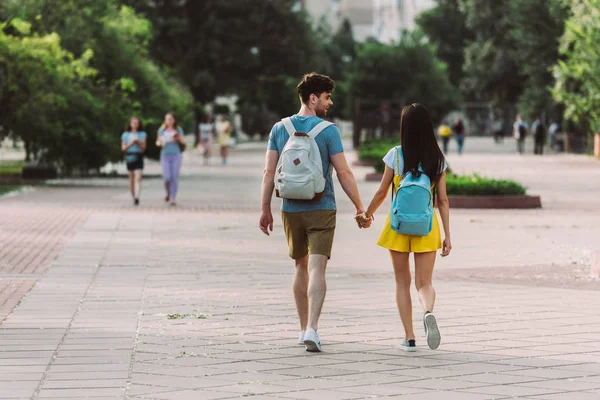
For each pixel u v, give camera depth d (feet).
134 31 152.25
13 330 34.45
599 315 37.78
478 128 371.76
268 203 32.35
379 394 26.14
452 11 399.85
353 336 33.94
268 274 48.55
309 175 31.04
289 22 258.78
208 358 30.40
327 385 27.12
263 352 31.30
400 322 36.45
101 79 139.03
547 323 36.17
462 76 400.26
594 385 27.14
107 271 49.39
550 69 171.01
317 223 31.58
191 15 258.98
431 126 31.37
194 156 222.07
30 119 120.67
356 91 272.51
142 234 66.69
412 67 271.90
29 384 27.12
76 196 102.47
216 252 57.31
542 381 27.61
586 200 98.68
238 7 253.44
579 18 164.04
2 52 117.60
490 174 143.13
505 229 71.20
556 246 60.80
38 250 57.47
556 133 238.27
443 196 31.73
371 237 65.82
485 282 46.16
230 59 253.65
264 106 341.41
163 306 39.47
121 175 146.30
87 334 33.83
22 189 113.09
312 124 31.68
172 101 149.69
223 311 38.45
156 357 30.45
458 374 28.43
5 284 44.86
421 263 31.55
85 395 25.99
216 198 101.50
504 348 31.96
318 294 31.32
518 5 236.63
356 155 196.85
